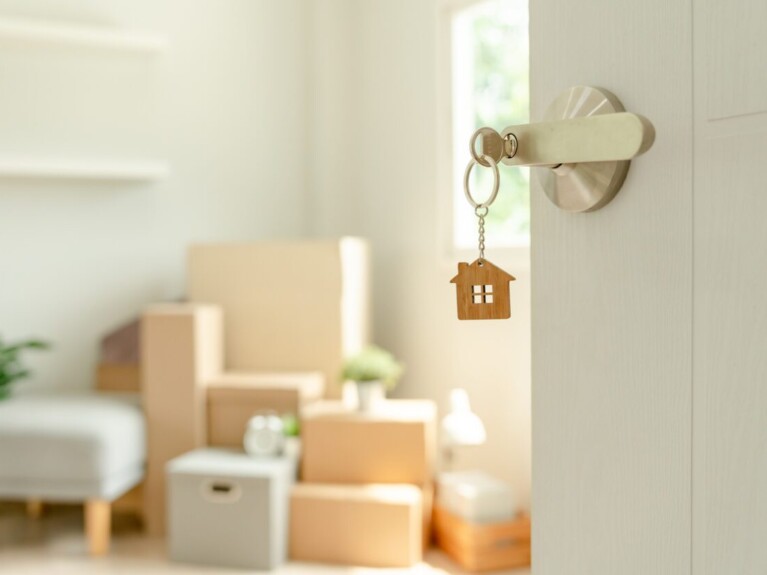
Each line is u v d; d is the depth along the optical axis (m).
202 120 3.49
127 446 2.75
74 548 2.78
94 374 3.39
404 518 2.55
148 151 3.44
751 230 0.56
